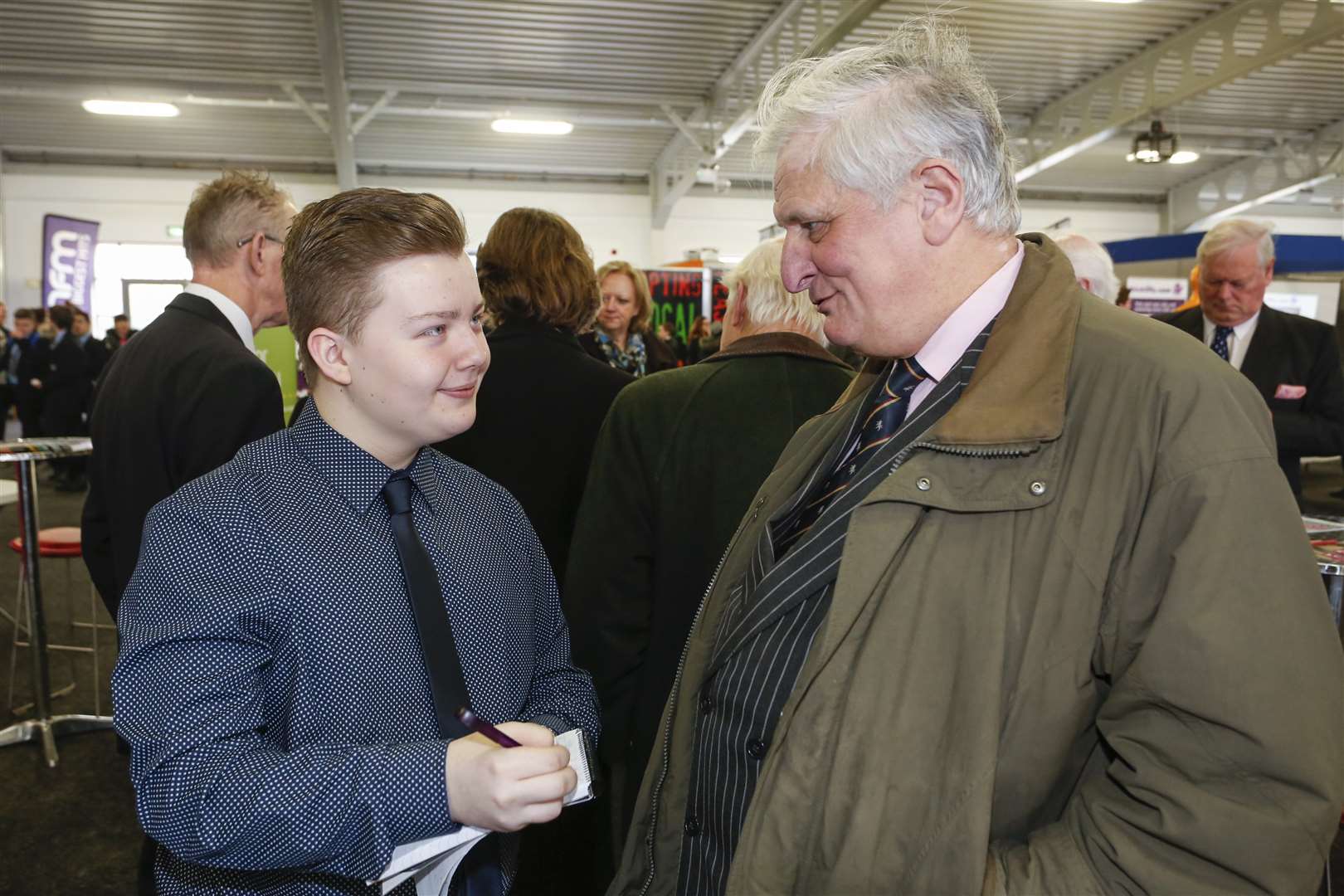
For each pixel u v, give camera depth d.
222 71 9.34
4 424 9.82
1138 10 8.26
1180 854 0.65
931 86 0.81
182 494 0.86
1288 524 0.67
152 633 0.79
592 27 8.39
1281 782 0.64
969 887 0.70
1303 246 6.79
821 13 7.65
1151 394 0.72
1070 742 0.73
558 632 1.14
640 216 13.92
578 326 1.87
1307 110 11.36
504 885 0.98
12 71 9.09
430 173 13.20
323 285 0.85
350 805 0.74
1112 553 0.71
